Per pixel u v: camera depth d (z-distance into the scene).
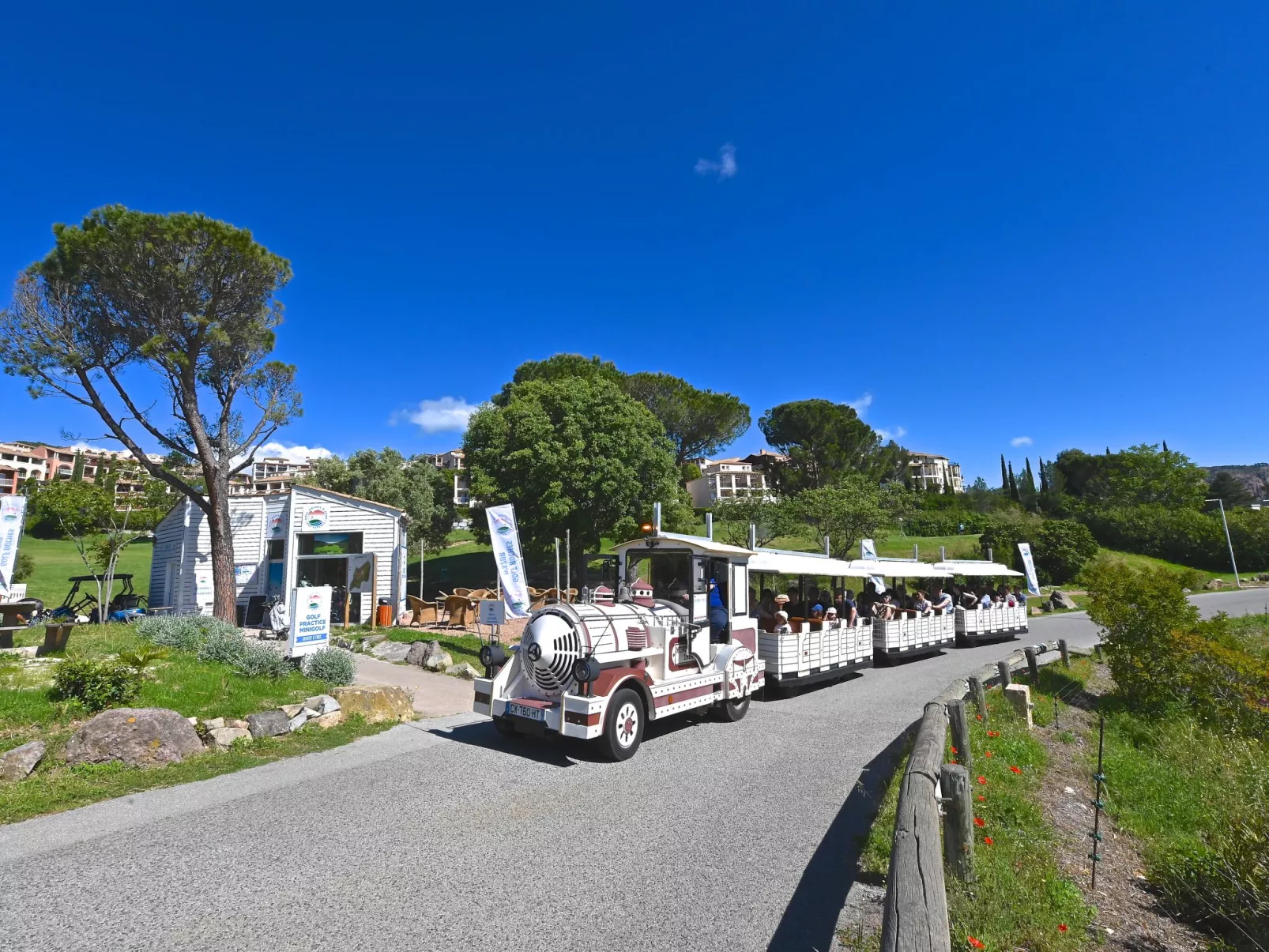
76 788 6.04
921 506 59.22
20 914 3.97
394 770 6.96
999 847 5.03
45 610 17.88
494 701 7.87
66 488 16.91
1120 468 64.38
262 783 6.46
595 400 28.48
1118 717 10.39
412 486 37.69
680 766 7.31
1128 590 11.35
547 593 21.59
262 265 17.88
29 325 15.90
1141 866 5.53
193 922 3.93
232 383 19.05
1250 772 7.58
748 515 31.33
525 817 5.71
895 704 10.95
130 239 16.02
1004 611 21.11
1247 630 20.64
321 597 10.20
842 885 4.60
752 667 10.02
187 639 11.40
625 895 4.38
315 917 4.01
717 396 43.59
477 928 3.93
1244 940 4.41
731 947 3.80
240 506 21.31
